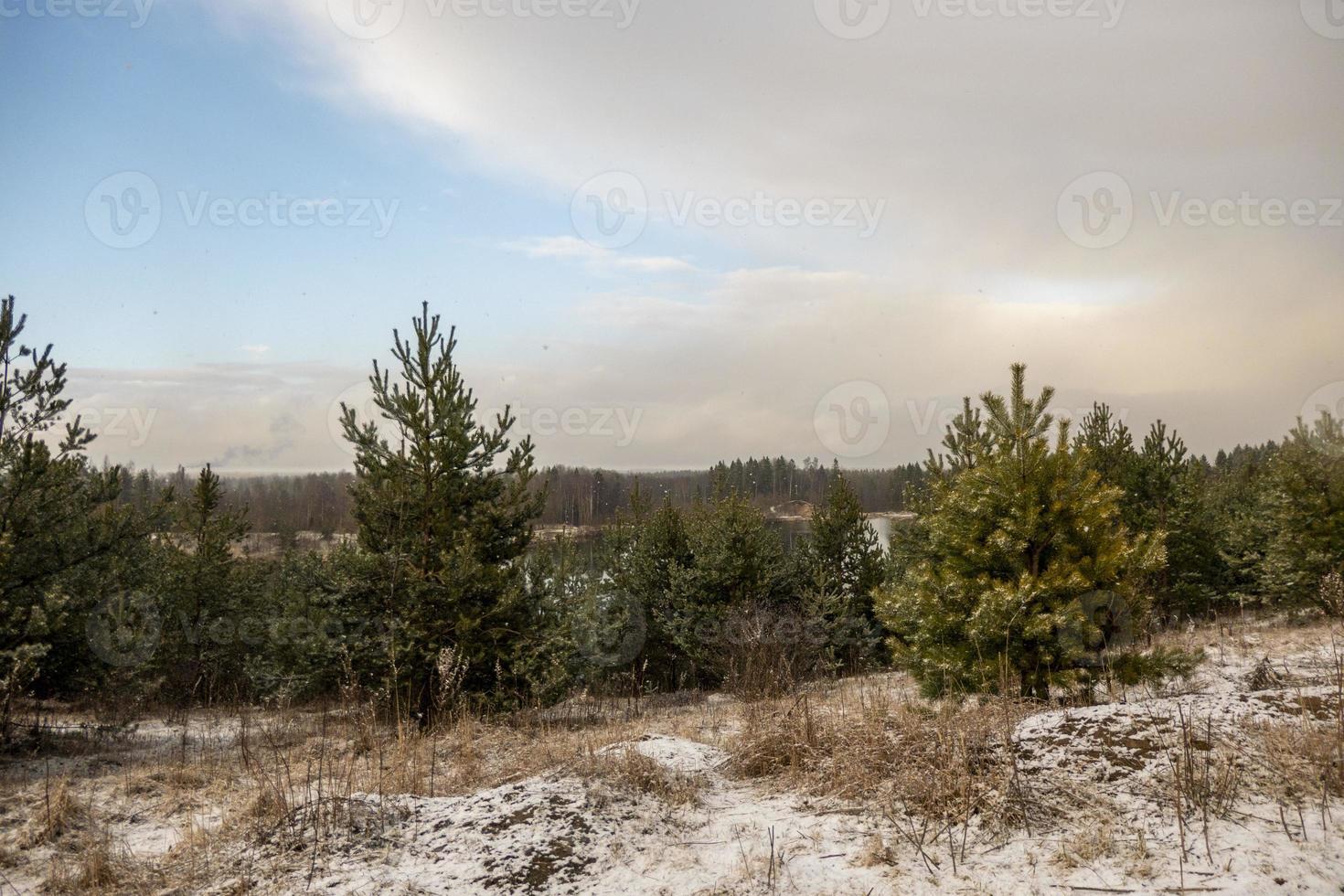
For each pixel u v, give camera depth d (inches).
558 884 162.6
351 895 160.9
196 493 688.4
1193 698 230.7
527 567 482.6
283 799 216.2
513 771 262.4
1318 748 181.0
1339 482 536.7
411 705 402.6
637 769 221.6
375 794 225.0
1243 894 132.3
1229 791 171.3
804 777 223.9
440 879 167.9
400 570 415.8
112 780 285.4
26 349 358.3
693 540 681.6
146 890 174.1
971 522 324.8
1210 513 770.2
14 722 370.0
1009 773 191.8
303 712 491.2
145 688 448.8
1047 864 153.5
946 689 300.7
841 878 156.1
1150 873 144.2
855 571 701.9
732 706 451.8
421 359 430.3
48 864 196.4
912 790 193.6
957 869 156.1
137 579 437.1
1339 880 134.3
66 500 378.6
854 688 484.1
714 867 166.6
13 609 354.3
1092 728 212.2
